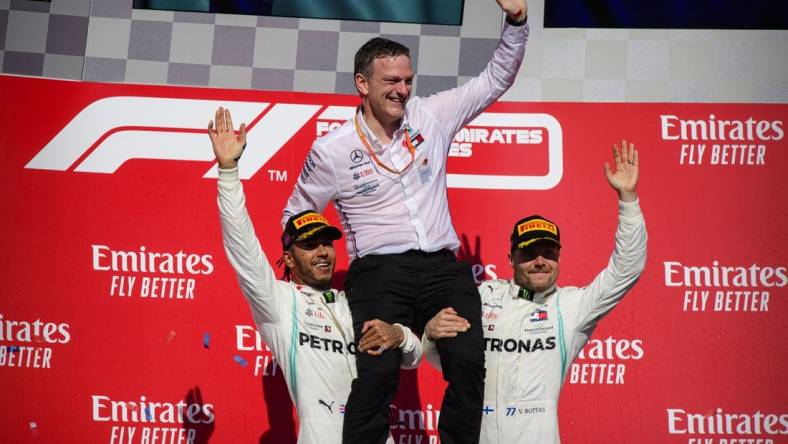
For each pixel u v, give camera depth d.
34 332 11.34
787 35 12.05
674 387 11.02
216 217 11.79
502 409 9.02
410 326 9.02
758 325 11.14
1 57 12.20
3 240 11.57
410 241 8.84
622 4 12.22
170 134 12.01
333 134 9.16
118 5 12.42
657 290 11.30
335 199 9.28
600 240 11.59
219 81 12.28
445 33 12.26
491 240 11.65
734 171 11.61
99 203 11.77
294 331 9.19
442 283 8.79
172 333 11.41
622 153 8.96
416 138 8.98
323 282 9.50
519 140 11.87
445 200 9.17
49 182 11.79
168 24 12.38
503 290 9.52
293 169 11.95
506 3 8.89
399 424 11.15
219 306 11.51
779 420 10.84
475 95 9.25
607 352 11.15
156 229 11.72
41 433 11.07
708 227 11.45
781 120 11.69
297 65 12.30
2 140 11.86
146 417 11.17
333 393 9.09
